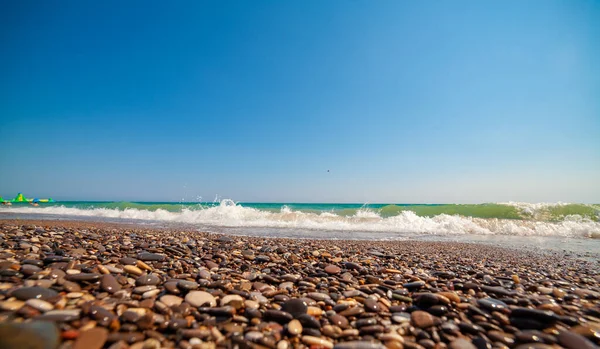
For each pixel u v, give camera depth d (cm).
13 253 342
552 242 805
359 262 430
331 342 175
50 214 1368
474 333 191
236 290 247
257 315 202
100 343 148
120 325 171
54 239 489
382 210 1474
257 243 593
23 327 142
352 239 779
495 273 390
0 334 134
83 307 182
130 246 466
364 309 226
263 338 170
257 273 318
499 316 211
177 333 167
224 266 361
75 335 150
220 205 1318
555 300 271
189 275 291
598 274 418
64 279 229
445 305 230
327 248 559
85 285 228
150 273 284
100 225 913
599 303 264
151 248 438
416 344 175
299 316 197
